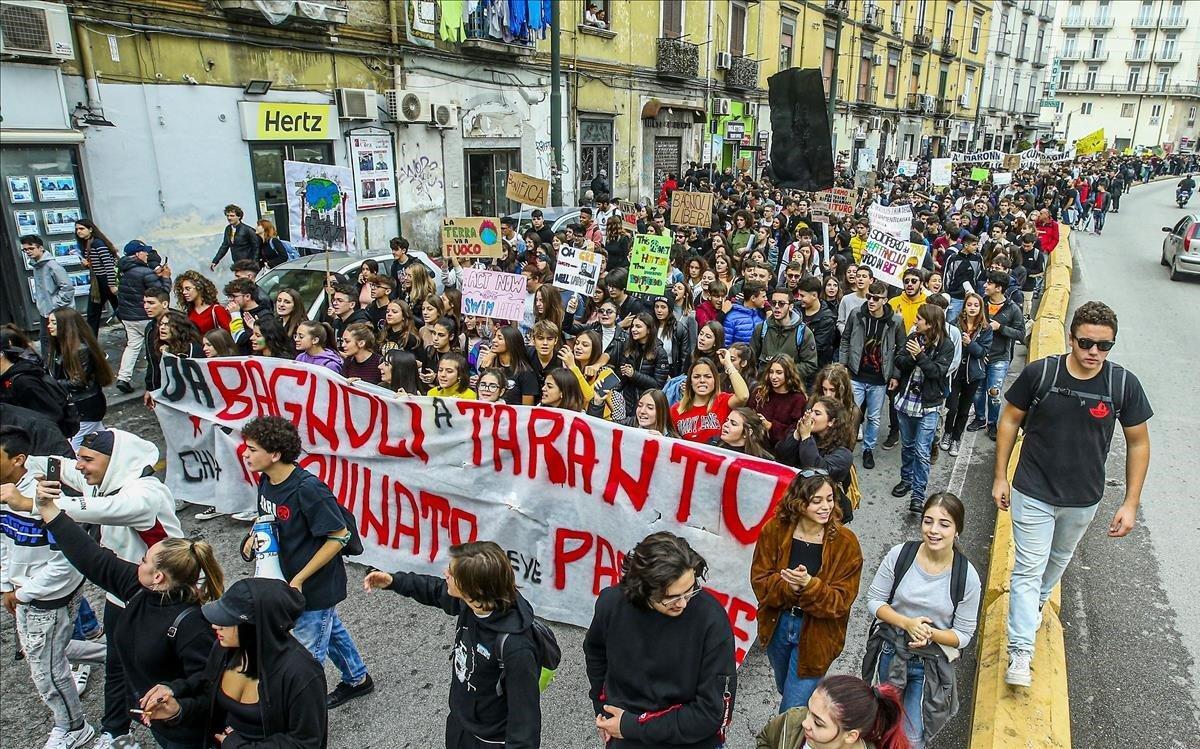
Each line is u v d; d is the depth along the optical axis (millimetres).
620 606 2699
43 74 9969
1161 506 6457
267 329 6707
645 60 23266
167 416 6227
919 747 3395
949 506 3271
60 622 3742
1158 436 7949
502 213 19281
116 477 3797
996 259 7926
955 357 6277
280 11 12609
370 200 15344
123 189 11250
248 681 2770
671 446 4332
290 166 9156
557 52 15367
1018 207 18141
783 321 6926
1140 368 10203
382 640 4734
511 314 7500
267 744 2660
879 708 2379
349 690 4180
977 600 3287
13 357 5191
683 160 26344
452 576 2754
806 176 12102
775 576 3395
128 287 8922
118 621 3166
